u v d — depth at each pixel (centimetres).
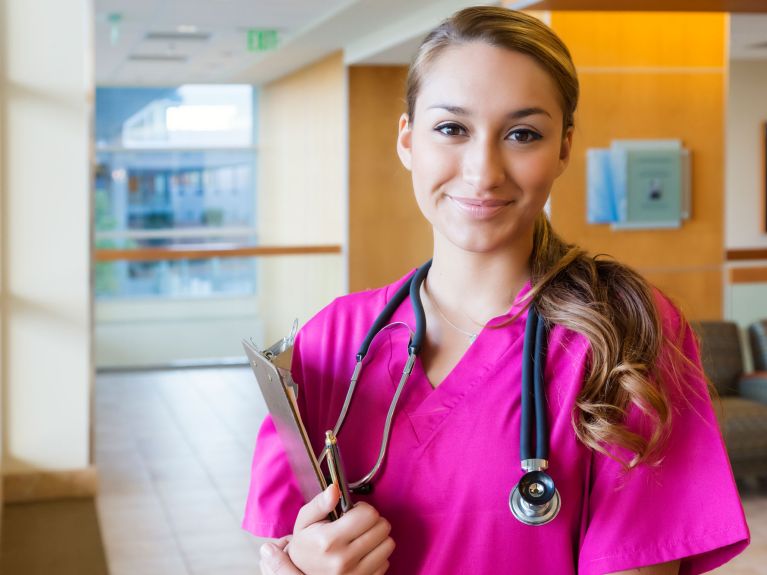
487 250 98
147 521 475
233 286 1015
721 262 647
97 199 1264
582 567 95
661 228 638
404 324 106
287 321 992
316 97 1057
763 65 1073
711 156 640
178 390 878
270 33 909
